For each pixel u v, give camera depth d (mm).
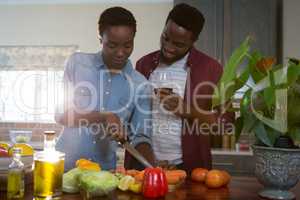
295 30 2541
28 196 844
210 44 2584
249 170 2285
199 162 1301
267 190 880
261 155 872
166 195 881
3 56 3117
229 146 2346
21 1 3113
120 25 1117
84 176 847
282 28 2566
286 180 847
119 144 1177
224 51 2564
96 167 972
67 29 3102
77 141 1206
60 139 1233
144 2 2994
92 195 832
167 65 1356
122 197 853
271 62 850
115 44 1151
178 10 1218
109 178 852
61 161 860
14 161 857
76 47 3082
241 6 2580
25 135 2402
